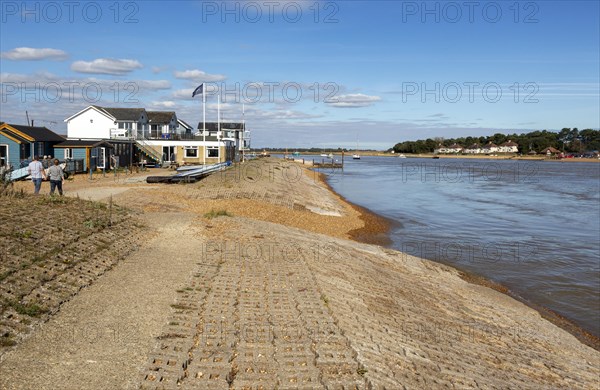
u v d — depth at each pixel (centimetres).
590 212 3769
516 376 924
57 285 924
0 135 3316
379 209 3744
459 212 3666
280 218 2527
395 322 1032
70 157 3788
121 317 823
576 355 1179
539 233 2855
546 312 1546
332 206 3553
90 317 816
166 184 2994
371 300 1141
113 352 691
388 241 2478
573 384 970
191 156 5325
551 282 1858
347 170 10100
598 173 9412
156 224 1672
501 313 1423
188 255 1285
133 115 5853
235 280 1085
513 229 2975
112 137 5141
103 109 5844
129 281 1027
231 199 2634
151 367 650
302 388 637
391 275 1544
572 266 2091
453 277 1822
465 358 940
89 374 627
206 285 1034
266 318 866
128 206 2003
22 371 619
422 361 832
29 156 3438
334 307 970
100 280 1020
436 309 1285
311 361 711
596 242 2603
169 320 820
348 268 1393
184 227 1644
